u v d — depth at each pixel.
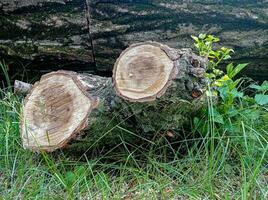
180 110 1.09
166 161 1.16
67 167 1.14
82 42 1.35
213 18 1.31
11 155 1.18
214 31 1.33
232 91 1.22
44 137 1.12
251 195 1.01
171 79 1.02
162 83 1.02
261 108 1.27
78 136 1.08
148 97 1.02
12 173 1.11
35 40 1.36
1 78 1.48
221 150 1.15
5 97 1.36
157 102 1.04
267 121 1.25
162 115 1.08
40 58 1.39
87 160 1.10
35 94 1.16
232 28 1.32
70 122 1.10
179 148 1.16
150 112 1.07
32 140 1.13
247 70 1.39
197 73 1.05
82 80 1.12
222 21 1.32
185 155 1.17
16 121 1.28
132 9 1.31
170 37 1.33
